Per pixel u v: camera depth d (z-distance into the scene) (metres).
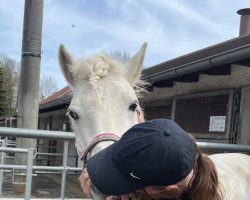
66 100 9.49
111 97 2.44
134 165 1.34
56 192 8.84
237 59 4.31
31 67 7.44
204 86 5.87
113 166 1.41
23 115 7.44
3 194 7.23
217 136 5.41
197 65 4.93
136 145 1.34
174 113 6.69
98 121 2.34
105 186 1.43
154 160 1.31
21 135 3.32
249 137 4.81
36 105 7.52
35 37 7.43
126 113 2.44
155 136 1.34
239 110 5.05
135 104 2.51
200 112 5.93
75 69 2.77
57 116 16.42
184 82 6.21
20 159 7.13
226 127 5.26
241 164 3.20
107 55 2.80
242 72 5.02
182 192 1.45
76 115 2.50
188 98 6.29
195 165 1.46
